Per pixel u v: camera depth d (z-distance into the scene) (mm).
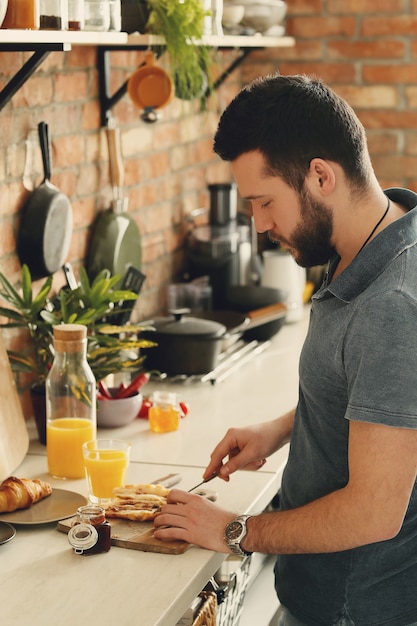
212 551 1796
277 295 3400
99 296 2430
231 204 3611
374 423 1550
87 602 1605
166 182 3455
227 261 3492
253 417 2584
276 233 1716
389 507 1571
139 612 1576
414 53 3854
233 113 1671
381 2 3846
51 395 2154
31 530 1884
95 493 2027
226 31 3020
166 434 2453
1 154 2414
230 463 2049
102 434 2447
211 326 2885
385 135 3953
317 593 1824
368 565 1767
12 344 2521
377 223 1677
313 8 3920
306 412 1828
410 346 1539
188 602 1684
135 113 3178
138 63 3172
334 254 1767
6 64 2389
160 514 1891
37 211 2525
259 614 2516
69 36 2062
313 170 1627
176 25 2607
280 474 2236
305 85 1648
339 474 1773
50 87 2627
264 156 1642
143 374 2621
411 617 1792
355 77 3936
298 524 1673
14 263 2523
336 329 1657
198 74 2840
